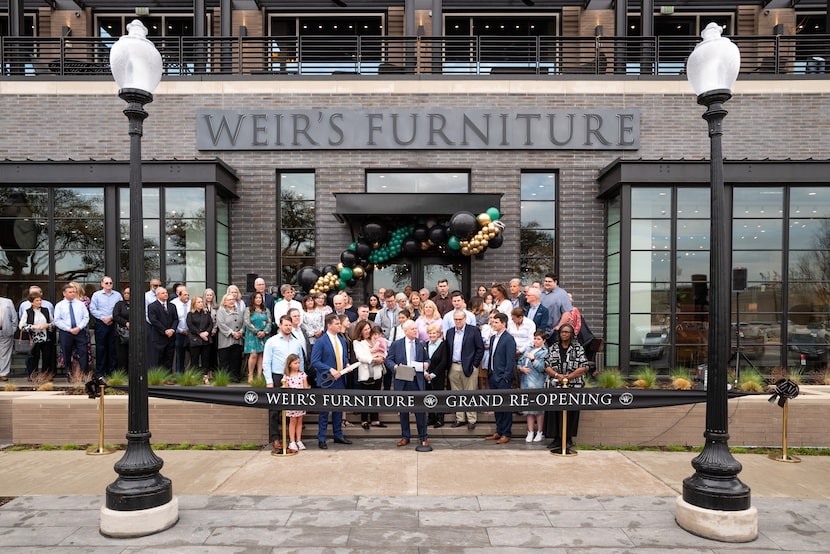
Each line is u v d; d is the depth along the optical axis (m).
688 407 7.46
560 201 11.57
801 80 11.45
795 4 13.84
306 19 14.48
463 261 11.68
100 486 5.88
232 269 11.52
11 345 9.96
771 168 10.30
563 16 14.23
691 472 6.29
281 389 6.71
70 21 14.23
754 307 10.64
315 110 11.52
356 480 5.98
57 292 10.82
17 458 6.92
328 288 10.73
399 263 11.72
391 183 11.81
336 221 11.56
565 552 4.29
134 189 4.86
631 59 11.87
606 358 11.38
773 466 6.56
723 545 4.41
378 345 7.68
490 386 7.46
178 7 14.56
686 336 10.48
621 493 5.60
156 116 11.50
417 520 4.88
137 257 4.85
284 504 5.26
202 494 5.56
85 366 9.70
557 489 5.70
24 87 11.50
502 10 14.33
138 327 4.83
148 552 4.28
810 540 4.51
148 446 4.87
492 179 11.55
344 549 4.32
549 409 6.65
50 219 10.79
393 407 6.73
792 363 10.57
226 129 11.50
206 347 9.16
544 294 8.81
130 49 4.79
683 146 11.48
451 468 6.40
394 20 14.34
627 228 10.36
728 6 14.18
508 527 4.75
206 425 7.55
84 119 11.52
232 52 12.60
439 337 7.41
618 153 11.52
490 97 11.56
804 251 10.60
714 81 4.80
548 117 11.52
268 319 8.87
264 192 11.54
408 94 11.55
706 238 10.52
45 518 4.98
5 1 14.54
